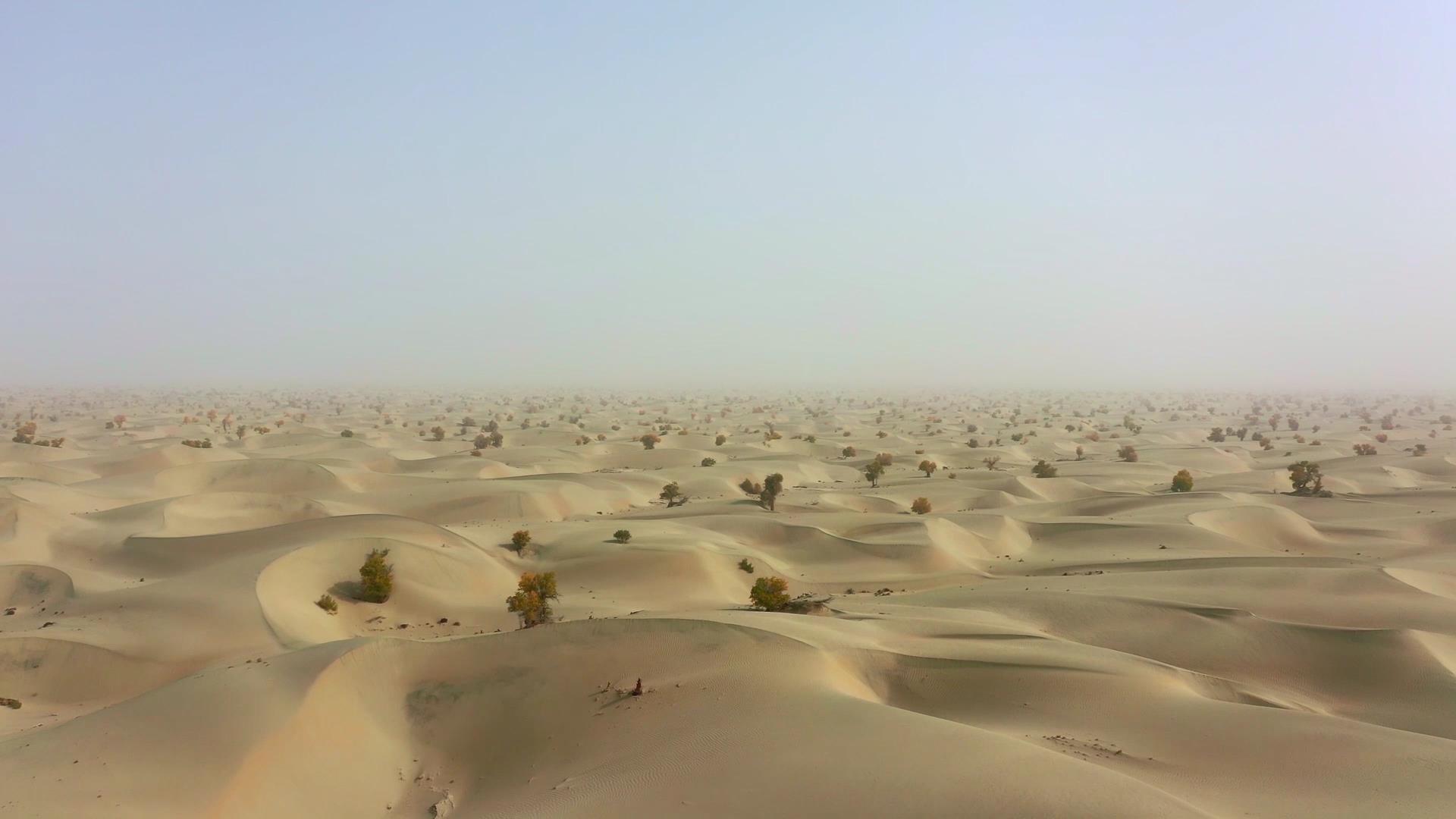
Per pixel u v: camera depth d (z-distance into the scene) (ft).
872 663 140.97
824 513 356.38
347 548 225.35
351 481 410.52
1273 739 113.80
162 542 255.70
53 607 207.41
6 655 167.63
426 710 128.77
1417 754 108.68
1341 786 100.12
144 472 405.59
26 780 98.78
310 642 170.60
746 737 106.11
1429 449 605.73
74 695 163.84
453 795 111.65
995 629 168.76
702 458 584.40
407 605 214.48
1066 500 402.31
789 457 572.92
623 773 101.04
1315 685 162.71
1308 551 304.50
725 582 252.83
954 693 134.10
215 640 176.35
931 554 288.51
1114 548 304.30
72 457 497.46
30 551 250.98
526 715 125.18
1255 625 180.24
